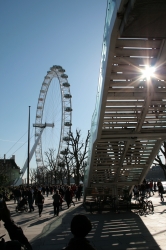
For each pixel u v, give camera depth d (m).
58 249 8.82
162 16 5.68
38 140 60.34
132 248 8.59
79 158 50.84
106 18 10.62
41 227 13.29
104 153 18.19
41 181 103.00
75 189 37.97
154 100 13.84
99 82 13.83
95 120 16.00
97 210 18.06
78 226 2.86
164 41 10.24
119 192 23.00
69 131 47.38
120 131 15.62
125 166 19.20
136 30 6.38
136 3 5.14
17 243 3.32
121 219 14.73
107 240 9.93
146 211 17.23
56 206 17.81
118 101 14.00
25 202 21.39
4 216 4.60
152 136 15.93
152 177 140.38
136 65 11.66
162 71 11.80
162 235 10.24
